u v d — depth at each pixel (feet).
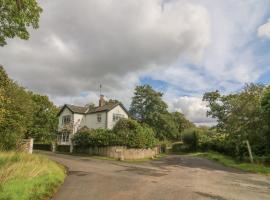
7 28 50.65
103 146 103.81
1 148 66.23
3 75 71.46
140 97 207.51
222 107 145.28
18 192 26.94
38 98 181.37
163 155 142.10
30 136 172.65
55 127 185.57
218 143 141.49
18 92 76.84
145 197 30.83
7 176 32.07
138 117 207.62
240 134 93.76
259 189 38.60
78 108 161.07
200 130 198.59
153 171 58.54
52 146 140.05
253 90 96.43
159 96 207.21
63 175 45.03
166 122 200.64
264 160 78.33
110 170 57.16
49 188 32.68
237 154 98.22
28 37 53.31
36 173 36.63
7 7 47.88
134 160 94.99
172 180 44.65
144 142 107.14
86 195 31.40
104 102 162.40
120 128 103.81
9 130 71.61
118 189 35.22
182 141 205.46
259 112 88.17
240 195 33.58
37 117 178.60
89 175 47.88
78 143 118.32
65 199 29.27
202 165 80.23
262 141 87.76
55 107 194.80
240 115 93.45
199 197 31.53
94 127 150.20
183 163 86.58
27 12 50.08
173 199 30.14
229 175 54.95
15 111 73.56
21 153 60.03
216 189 37.17
